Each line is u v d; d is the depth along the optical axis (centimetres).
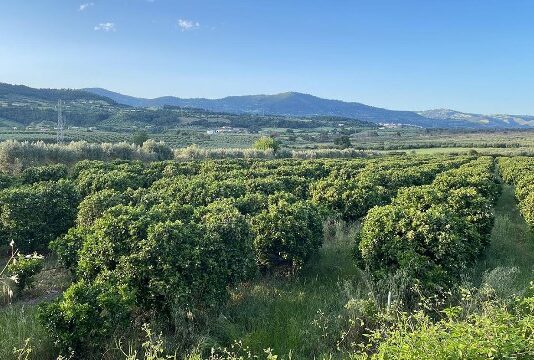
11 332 698
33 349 637
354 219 1532
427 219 908
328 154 5644
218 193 1480
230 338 711
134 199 1371
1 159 2925
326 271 1102
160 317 748
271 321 786
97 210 1208
